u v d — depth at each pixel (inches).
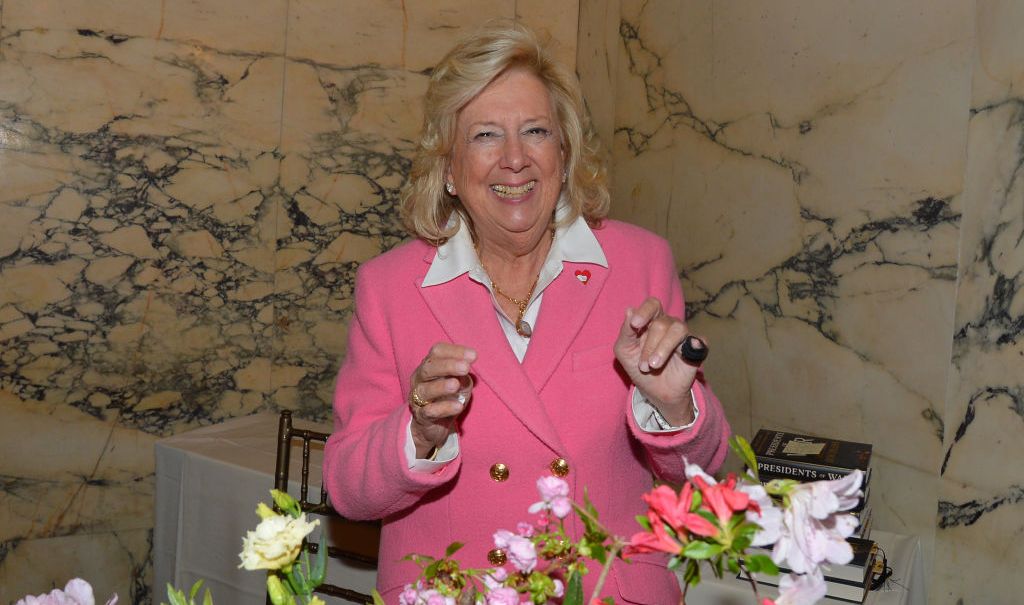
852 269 112.1
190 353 145.6
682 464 54.9
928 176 102.3
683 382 50.2
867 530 86.7
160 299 142.9
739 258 130.0
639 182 150.1
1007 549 92.8
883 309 108.0
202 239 144.7
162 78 139.9
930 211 102.0
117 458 142.0
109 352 140.4
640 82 148.8
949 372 99.7
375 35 151.6
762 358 126.3
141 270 141.4
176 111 141.2
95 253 138.5
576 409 59.7
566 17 157.5
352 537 90.0
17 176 133.1
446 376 49.7
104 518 141.8
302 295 152.0
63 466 138.9
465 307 61.9
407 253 65.9
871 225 109.4
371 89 152.3
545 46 62.4
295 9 146.6
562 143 64.2
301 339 152.7
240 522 99.7
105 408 140.9
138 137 139.3
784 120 122.0
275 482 92.1
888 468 107.2
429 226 64.9
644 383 50.9
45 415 137.3
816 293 117.4
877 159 108.6
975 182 96.9
